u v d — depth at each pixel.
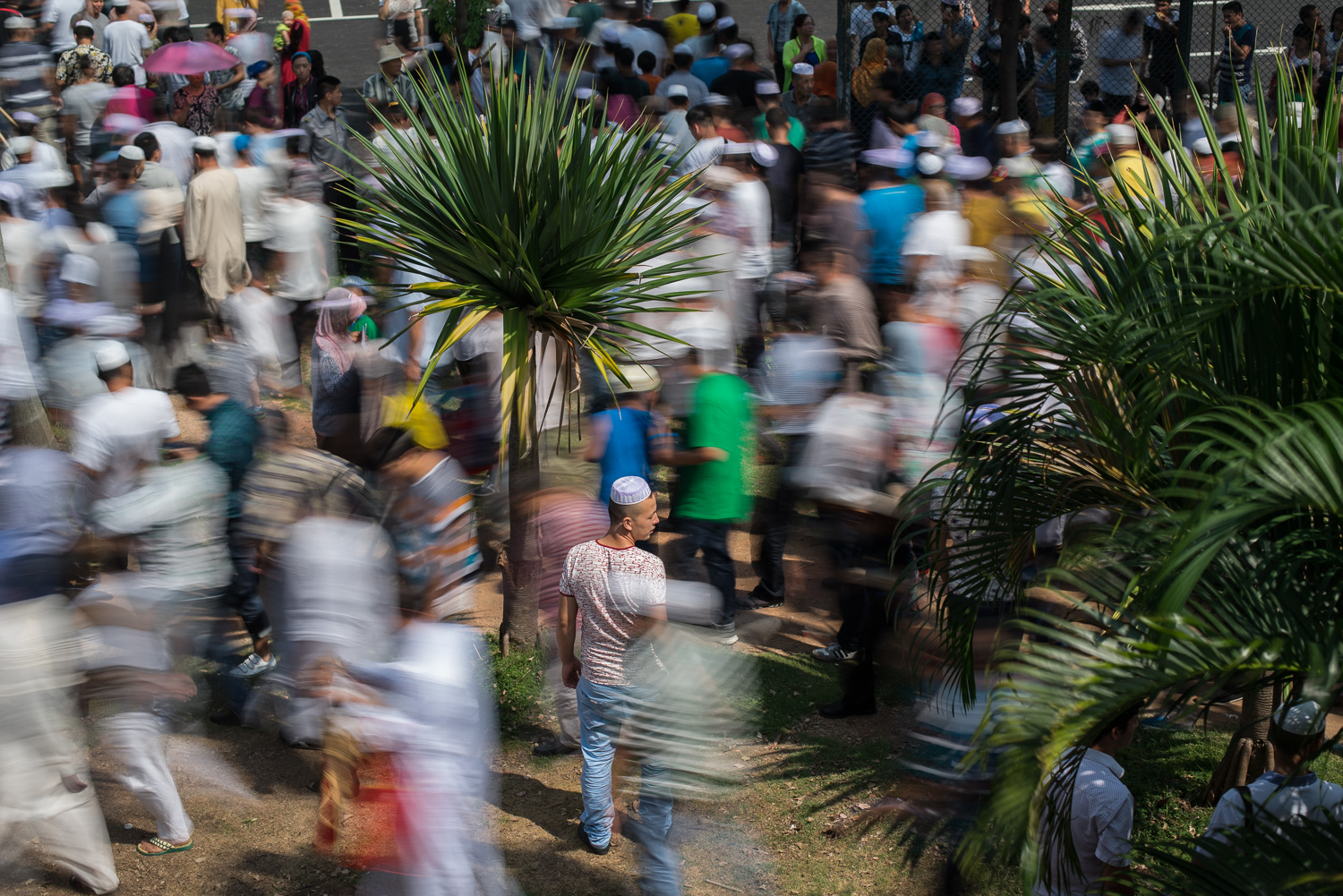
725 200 12.73
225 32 20.97
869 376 10.16
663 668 7.23
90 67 18.77
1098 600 4.59
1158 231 5.29
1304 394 4.70
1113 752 5.54
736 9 28.36
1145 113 15.00
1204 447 4.19
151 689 7.32
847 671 8.75
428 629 5.90
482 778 5.94
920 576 6.48
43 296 12.11
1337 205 4.66
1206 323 4.56
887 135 15.19
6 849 6.87
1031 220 11.37
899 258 12.34
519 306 7.91
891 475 8.46
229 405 8.51
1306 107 4.92
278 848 7.61
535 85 7.89
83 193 17.64
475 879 6.14
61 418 12.88
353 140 15.71
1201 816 7.59
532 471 8.92
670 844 7.14
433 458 7.02
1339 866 4.36
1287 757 5.28
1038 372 5.51
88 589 7.38
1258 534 4.57
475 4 18.56
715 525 9.20
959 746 6.60
